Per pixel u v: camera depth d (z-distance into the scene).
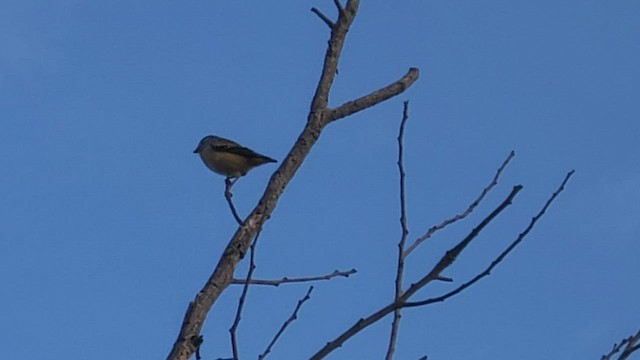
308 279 5.45
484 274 4.32
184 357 4.70
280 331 4.58
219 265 5.11
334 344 4.25
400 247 4.73
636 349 4.42
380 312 4.31
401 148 4.91
